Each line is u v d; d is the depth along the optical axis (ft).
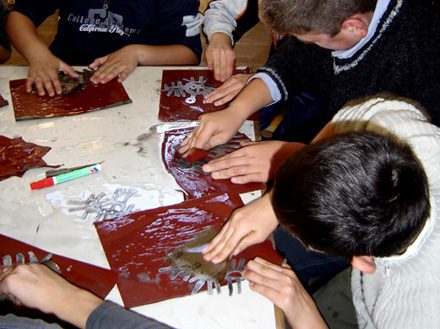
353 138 1.95
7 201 2.82
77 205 2.79
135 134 3.31
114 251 2.52
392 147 1.93
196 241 2.57
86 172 2.97
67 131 3.33
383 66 3.19
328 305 3.40
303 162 1.93
